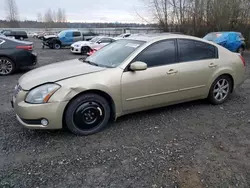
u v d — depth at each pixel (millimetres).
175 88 3916
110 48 4215
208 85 4328
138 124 3693
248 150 2939
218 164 2639
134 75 3500
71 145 3055
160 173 2480
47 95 3016
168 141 3160
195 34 21781
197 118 3943
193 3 21922
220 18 20297
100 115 3400
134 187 2277
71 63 4008
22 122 3131
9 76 7719
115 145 3057
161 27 23906
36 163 2658
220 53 4465
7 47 7805
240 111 4281
